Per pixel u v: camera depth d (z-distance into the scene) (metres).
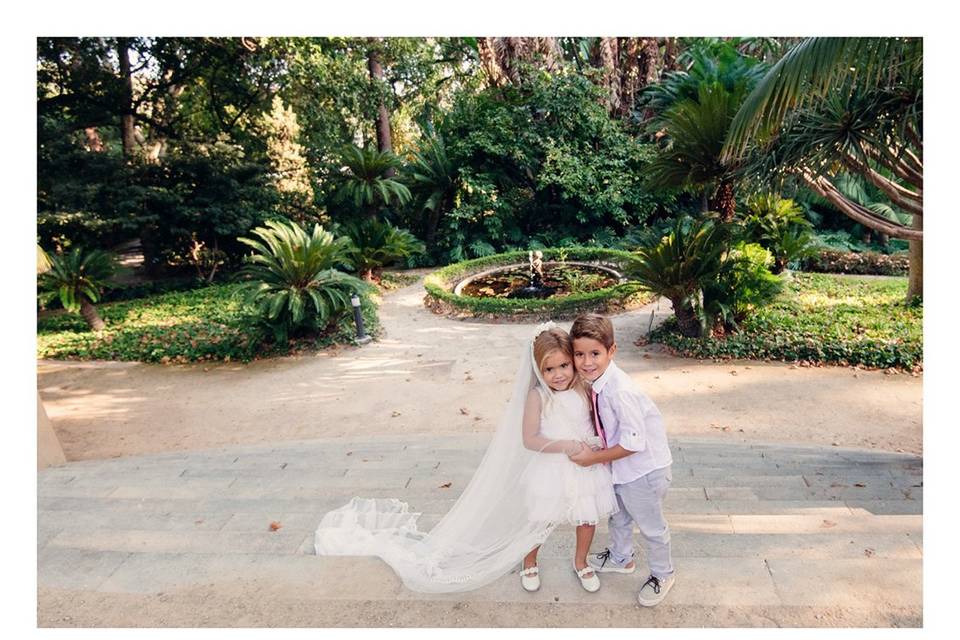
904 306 10.17
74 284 11.72
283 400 7.83
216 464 4.99
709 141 8.09
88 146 20.69
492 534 2.56
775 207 12.35
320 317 9.92
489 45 18.80
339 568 2.54
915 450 5.45
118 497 3.97
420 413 7.12
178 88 18.44
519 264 16.09
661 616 2.14
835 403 6.60
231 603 2.29
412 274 17.30
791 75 5.05
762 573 2.32
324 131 18.38
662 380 7.58
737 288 8.68
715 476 4.30
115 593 2.36
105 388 8.62
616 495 2.37
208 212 16.30
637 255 9.23
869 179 6.64
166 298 14.95
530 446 2.34
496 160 18.81
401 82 19.38
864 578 2.25
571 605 2.27
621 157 17.94
